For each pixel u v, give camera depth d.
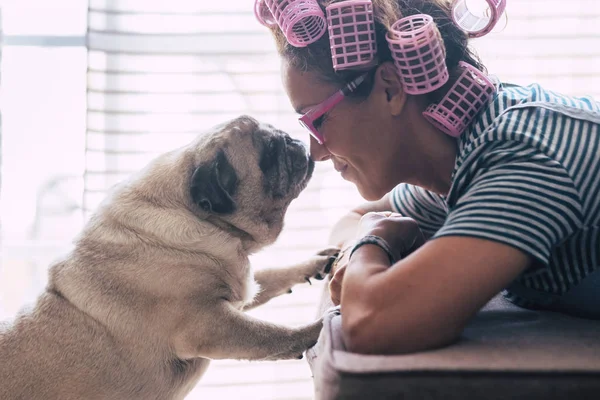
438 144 1.17
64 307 1.47
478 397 0.79
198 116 2.49
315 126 1.21
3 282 2.74
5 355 1.41
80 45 2.61
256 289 1.62
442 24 1.19
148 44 2.46
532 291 1.12
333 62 1.13
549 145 0.96
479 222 0.90
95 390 1.40
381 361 0.84
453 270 0.88
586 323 1.05
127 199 1.57
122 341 1.43
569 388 0.78
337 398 0.81
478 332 0.99
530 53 2.54
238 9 2.50
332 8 1.12
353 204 2.57
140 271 1.47
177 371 1.47
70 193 2.73
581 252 1.02
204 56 2.49
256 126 1.64
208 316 1.44
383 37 1.13
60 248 2.75
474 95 1.11
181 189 1.55
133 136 2.46
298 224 2.58
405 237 1.14
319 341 1.21
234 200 1.56
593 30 2.53
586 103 1.14
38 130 2.65
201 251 1.50
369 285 0.92
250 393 2.57
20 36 2.59
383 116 1.17
